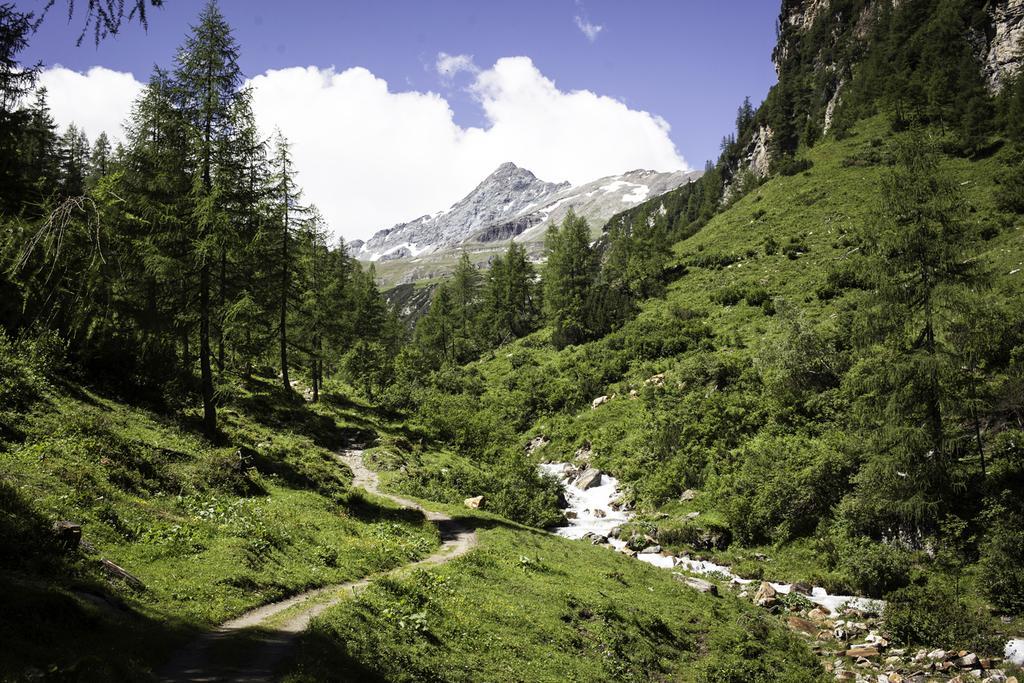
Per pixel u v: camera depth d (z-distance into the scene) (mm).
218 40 29656
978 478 27484
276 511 23250
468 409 66562
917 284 28422
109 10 6223
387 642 13609
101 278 10727
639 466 46469
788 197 101312
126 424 25219
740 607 24641
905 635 21719
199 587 14336
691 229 126312
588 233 101812
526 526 33875
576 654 17422
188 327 30828
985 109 87562
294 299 51219
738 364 51125
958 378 27859
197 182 28516
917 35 117875
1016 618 22000
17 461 16750
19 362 22875
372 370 69250
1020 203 62250
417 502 34250
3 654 7660
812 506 32344
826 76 139625
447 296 112625
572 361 73312
